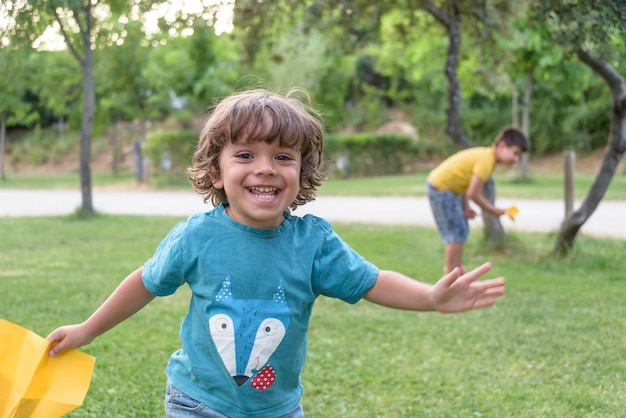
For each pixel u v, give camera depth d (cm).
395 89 3216
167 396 217
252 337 204
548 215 1186
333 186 1959
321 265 213
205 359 208
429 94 2875
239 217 210
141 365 386
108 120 2578
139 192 1958
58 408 212
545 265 719
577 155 2634
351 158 2519
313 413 329
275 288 205
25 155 3331
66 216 1204
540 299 561
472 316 508
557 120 2675
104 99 2444
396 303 212
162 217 1202
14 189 2070
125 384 357
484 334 459
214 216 213
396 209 1362
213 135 209
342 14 807
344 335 457
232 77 2206
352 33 844
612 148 709
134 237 921
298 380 221
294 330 209
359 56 3400
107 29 1152
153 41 1415
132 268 687
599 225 1027
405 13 888
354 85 3434
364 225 1083
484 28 812
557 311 520
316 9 782
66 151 3338
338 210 1340
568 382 370
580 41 584
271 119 201
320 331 466
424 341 445
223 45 2123
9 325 217
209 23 656
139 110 2462
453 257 646
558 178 2083
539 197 1492
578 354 416
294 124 204
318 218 223
